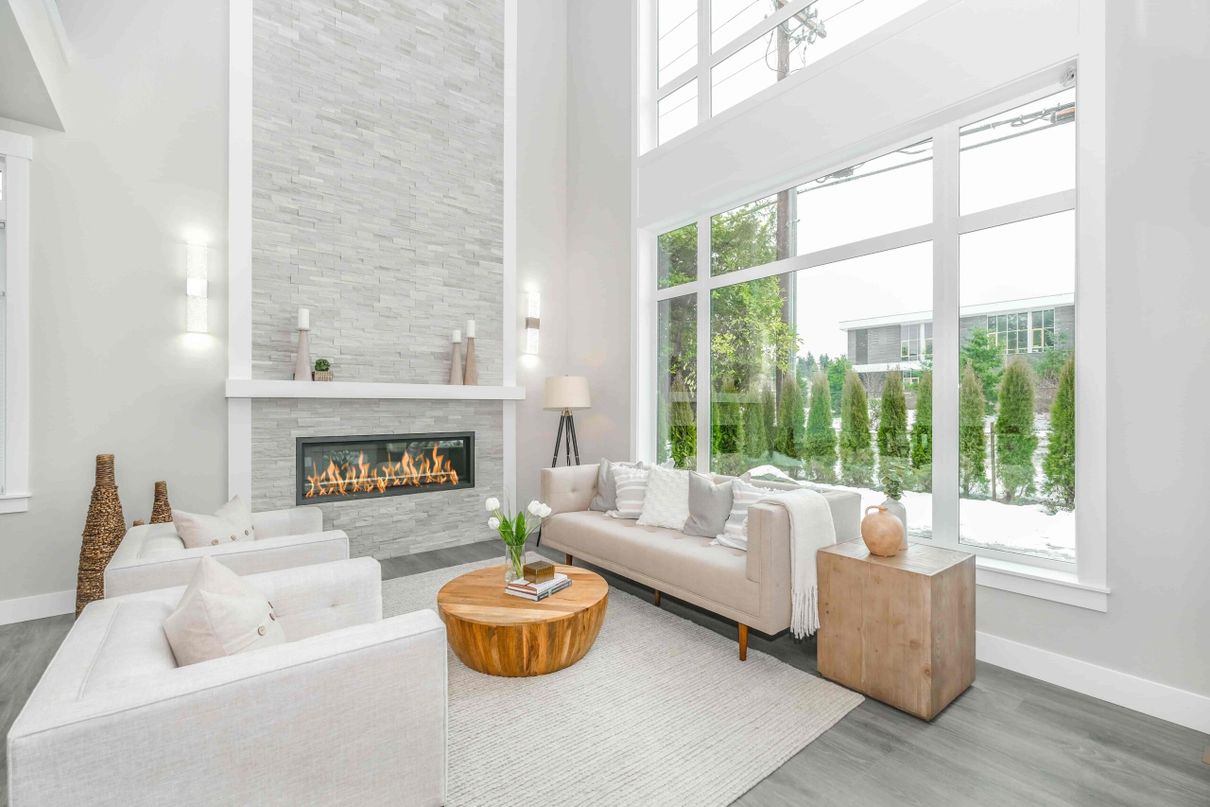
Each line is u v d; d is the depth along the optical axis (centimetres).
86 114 342
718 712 217
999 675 248
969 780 178
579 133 548
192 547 238
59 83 329
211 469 380
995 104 271
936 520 293
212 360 381
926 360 304
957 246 289
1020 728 207
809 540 266
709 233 436
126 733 103
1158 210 218
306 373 398
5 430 320
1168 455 215
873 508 289
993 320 277
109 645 128
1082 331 236
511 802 167
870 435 328
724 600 272
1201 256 209
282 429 403
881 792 173
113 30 351
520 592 262
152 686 110
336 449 437
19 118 322
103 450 346
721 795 171
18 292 322
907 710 216
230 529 256
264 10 403
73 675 113
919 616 212
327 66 429
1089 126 234
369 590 204
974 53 270
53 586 331
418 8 473
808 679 245
